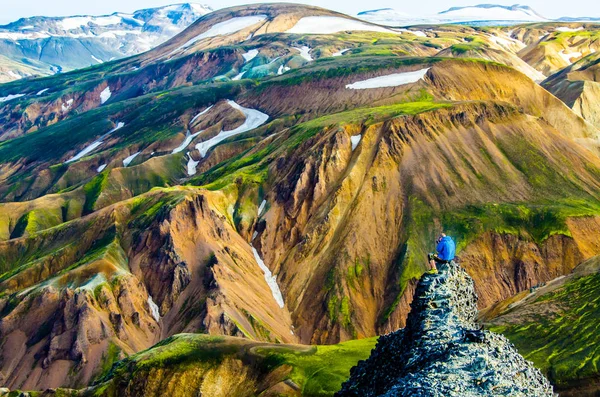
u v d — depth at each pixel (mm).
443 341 41281
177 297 156250
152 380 96688
